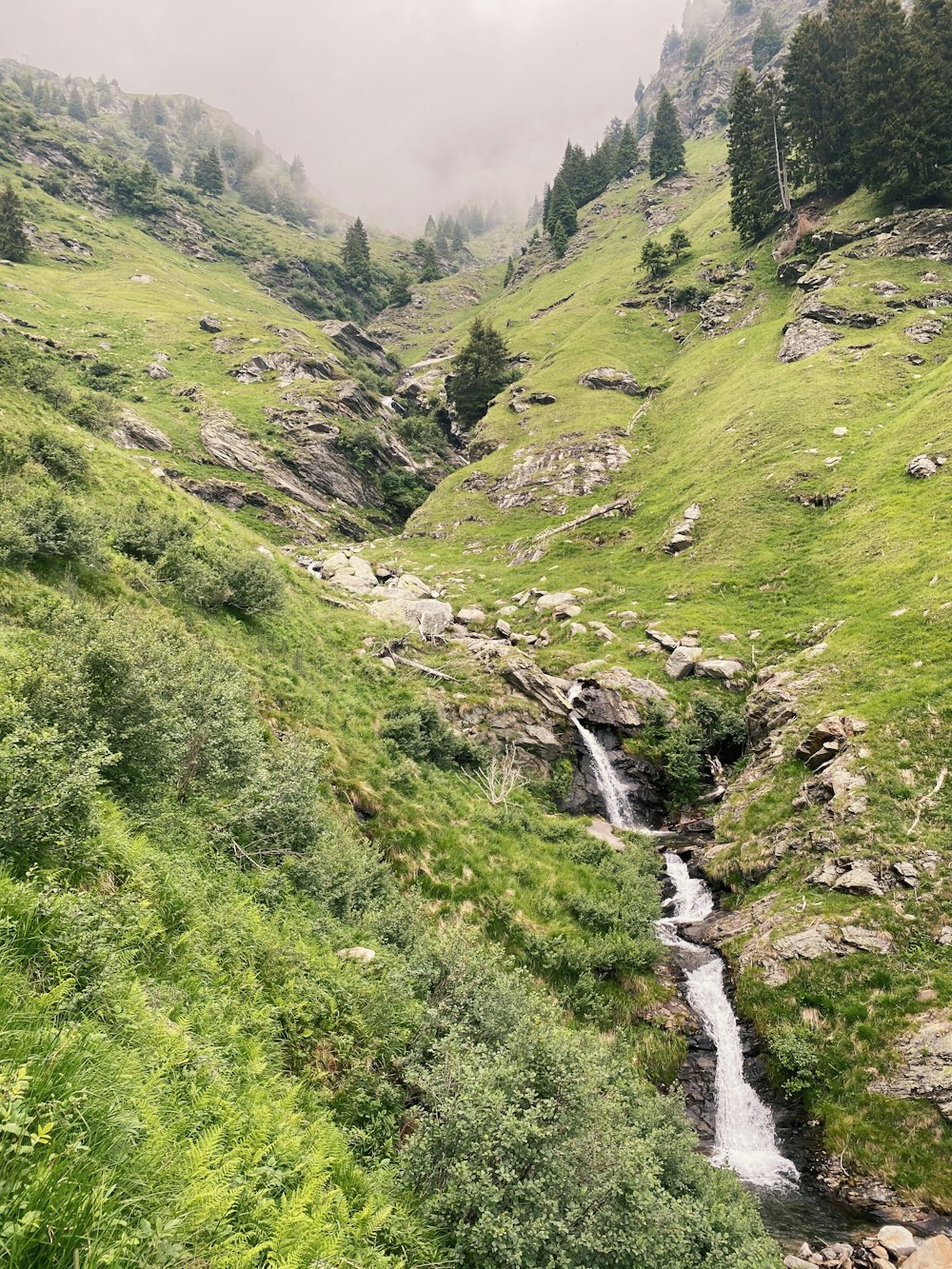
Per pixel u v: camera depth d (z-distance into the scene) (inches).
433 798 877.2
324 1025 343.3
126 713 430.9
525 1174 287.6
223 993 299.6
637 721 1309.1
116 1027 200.1
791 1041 642.2
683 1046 669.9
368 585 1795.0
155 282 5078.7
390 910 546.9
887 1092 575.2
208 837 458.0
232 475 2896.2
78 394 1517.0
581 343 3801.7
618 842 1050.1
